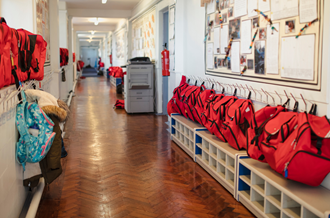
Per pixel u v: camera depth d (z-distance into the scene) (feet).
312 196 6.45
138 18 32.17
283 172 6.83
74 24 51.62
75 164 12.51
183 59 18.10
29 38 8.66
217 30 13.20
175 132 16.16
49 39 17.65
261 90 9.82
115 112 25.39
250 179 8.70
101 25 54.39
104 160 13.05
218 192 9.78
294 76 8.20
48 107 8.16
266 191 7.55
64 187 10.21
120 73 42.50
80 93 38.22
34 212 7.65
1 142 6.03
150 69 24.13
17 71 7.43
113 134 17.74
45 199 9.29
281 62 8.75
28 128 7.71
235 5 11.45
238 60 11.39
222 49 12.76
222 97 12.08
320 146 6.40
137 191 9.89
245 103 9.97
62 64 23.50
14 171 7.22
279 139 7.36
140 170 11.84
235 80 11.68
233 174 9.91
